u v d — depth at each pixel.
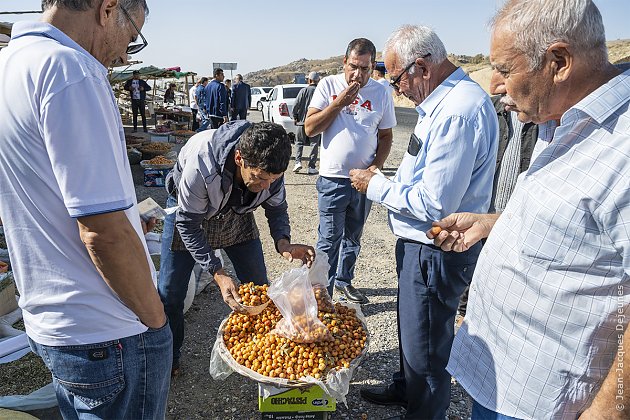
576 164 1.34
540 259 1.43
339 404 3.05
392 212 2.51
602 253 1.31
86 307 1.51
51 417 2.60
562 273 1.40
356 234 4.19
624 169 1.25
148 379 1.68
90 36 1.51
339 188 3.84
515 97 1.46
